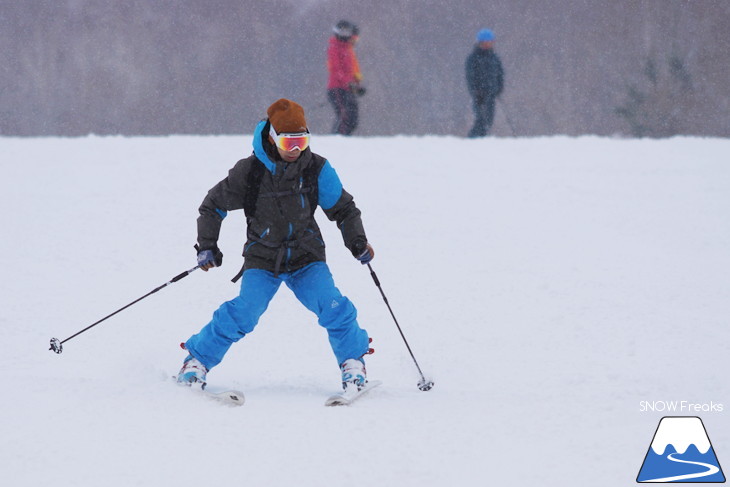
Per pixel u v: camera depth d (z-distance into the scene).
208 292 24.72
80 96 125.38
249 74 127.62
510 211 33.75
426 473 12.12
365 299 24.52
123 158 41.72
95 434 13.30
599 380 17.67
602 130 117.75
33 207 33.12
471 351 20.55
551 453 12.86
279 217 15.79
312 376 18.42
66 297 24.20
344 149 45.09
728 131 113.31
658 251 28.94
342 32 54.16
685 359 19.45
